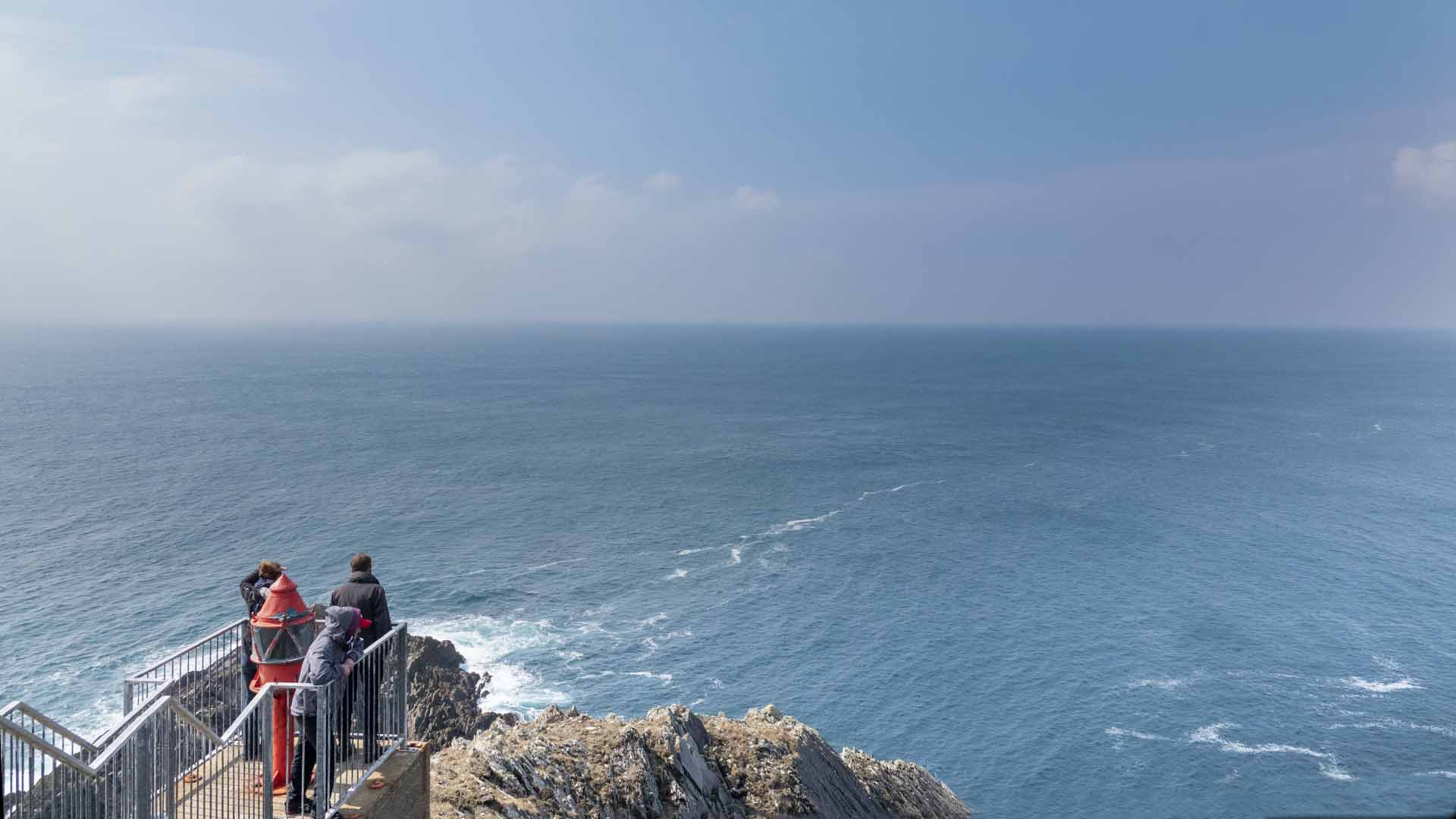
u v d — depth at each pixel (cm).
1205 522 9381
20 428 15375
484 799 1597
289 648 1113
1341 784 4491
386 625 1188
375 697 1149
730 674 5678
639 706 5209
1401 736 4947
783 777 2317
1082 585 7406
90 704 4719
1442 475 11869
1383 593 7181
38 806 806
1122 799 4422
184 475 11331
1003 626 6506
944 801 3253
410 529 8888
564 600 6900
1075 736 4975
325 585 7000
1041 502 10350
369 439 14750
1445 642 6188
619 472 12138
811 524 9319
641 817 1872
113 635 5719
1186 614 6731
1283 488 11119
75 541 8000
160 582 6825
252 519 9050
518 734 1944
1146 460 13100
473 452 13600
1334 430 16238
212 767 1106
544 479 11544
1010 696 5419
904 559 8081
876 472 12188
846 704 5309
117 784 894
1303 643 6188
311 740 1023
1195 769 4656
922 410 19912
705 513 9756
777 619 6594
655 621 6525
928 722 5125
